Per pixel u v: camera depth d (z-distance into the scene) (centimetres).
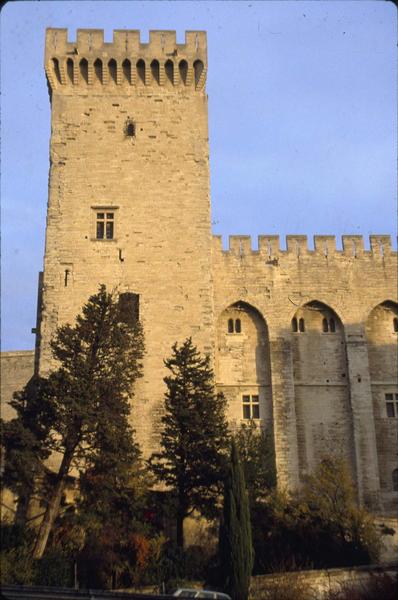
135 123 4891
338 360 5078
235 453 3350
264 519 3769
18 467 3369
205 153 4869
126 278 4531
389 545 3969
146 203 4706
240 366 4975
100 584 3216
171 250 4616
